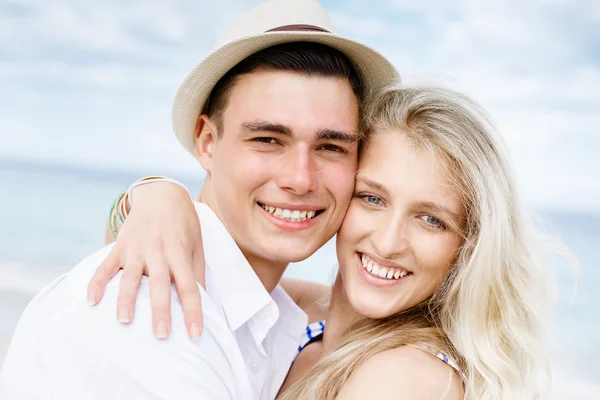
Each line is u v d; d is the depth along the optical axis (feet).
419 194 7.30
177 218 6.95
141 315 5.89
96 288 5.98
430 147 7.30
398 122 7.50
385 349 7.38
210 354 6.22
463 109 7.48
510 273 7.70
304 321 9.04
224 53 7.38
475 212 7.52
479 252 7.49
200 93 7.89
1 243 52.49
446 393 6.90
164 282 6.05
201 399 5.99
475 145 7.40
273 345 8.73
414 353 7.23
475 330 7.54
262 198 7.53
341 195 7.59
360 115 7.87
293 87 7.25
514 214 7.75
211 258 7.61
